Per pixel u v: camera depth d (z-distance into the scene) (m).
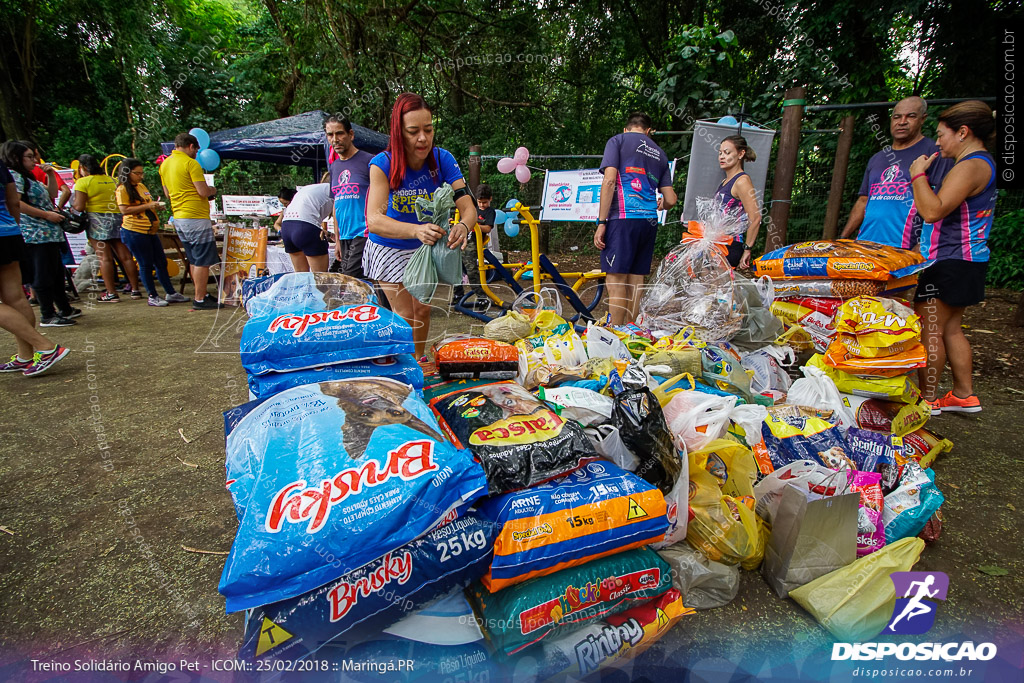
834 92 8.30
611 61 11.52
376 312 1.81
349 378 1.61
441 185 2.51
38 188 4.45
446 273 2.44
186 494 2.00
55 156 14.12
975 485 2.10
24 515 1.86
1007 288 6.66
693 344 2.23
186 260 6.34
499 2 11.05
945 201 2.40
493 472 1.33
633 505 1.36
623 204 3.45
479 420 1.50
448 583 1.21
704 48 6.62
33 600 1.47
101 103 15.05
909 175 2.77
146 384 3.20
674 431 1.68
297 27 10.81
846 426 1.94
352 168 3.62
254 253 5.53
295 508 1.10
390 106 10.71
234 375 3.37
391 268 2.50
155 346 4.04
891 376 2.14
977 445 2.46
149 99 11.91
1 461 2.25
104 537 1.74
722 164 3.52
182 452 2.33
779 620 1.41
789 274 2.67
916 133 2.78
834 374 2.27
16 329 3.17
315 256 4.51
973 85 8.06
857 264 2.42
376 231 2.31
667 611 1.38
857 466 1.74
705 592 1.46
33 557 1.64
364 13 10.12
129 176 5.36
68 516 1.86
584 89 11.42
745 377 2.13
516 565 1.24
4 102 13.76
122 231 5.45
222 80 12.66
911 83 8.88
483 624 1.25
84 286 6.57
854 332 2.17
